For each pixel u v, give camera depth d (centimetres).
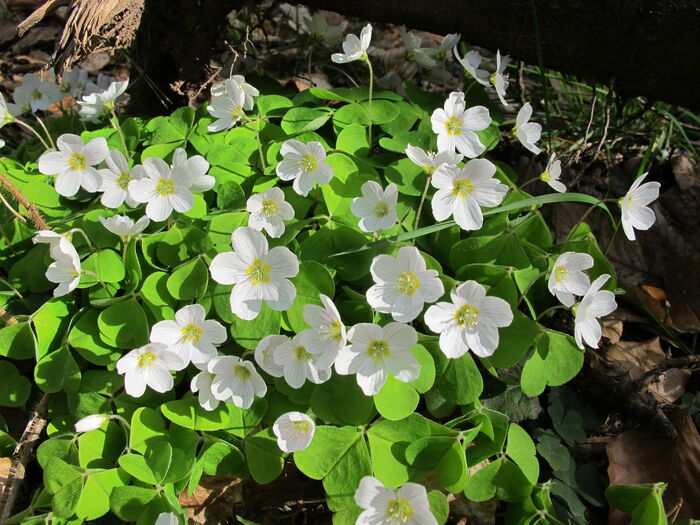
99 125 29
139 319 22
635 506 21
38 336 22
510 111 36
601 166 33
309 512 22
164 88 31
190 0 28
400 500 18
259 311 20
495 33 27
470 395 21
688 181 32
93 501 20
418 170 24
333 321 19
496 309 19
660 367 25
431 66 29
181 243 23
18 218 25
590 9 25
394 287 20
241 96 24
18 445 21
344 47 24
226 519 22
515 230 23
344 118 26
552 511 21
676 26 24
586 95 36
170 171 22
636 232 30
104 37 25
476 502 22
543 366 21
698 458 23
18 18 47
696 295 28
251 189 25
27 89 29
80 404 22
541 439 23
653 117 34
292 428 19
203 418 21
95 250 23
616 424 25
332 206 23
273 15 43
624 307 29
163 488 20
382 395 21
